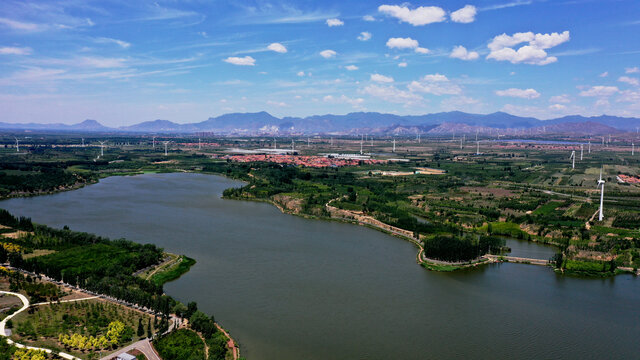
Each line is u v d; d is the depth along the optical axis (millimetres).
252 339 155875
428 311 182250
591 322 175875
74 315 162500
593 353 153625
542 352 153625
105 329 152375
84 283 187625
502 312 183000
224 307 180250
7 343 138375
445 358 148375
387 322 171625
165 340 146625
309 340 156500
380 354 149250
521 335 164625
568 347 157125
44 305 169750
